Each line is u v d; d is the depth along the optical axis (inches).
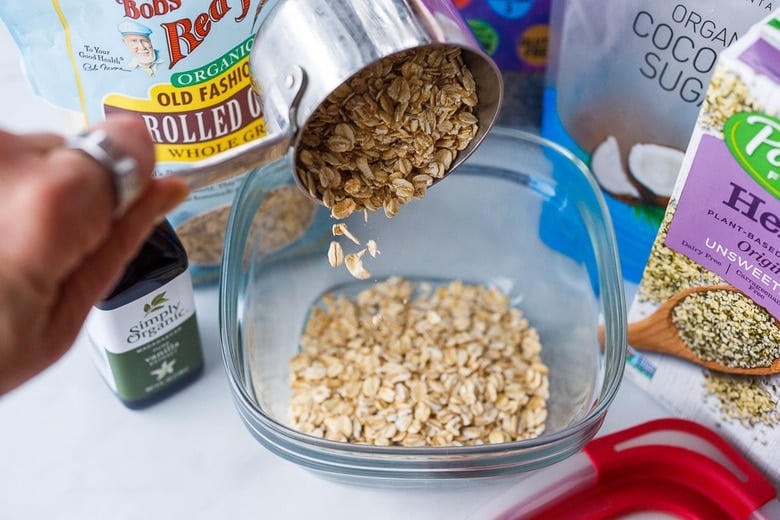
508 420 19.7
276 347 20.9
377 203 17.8
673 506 19.0
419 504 19.1
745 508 18.7
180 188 13.9
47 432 19.8
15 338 13.0
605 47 18.9
